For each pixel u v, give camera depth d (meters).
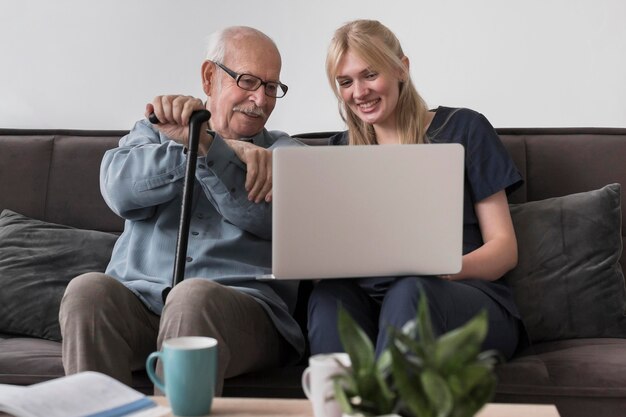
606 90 3.01
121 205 2.26
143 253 2.28
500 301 2.08
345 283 1.99
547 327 2.24
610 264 2.28
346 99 2.34
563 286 2.25
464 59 3.08
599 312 2.24
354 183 1.75
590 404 1.88
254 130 2.42
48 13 3.18
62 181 2.57
